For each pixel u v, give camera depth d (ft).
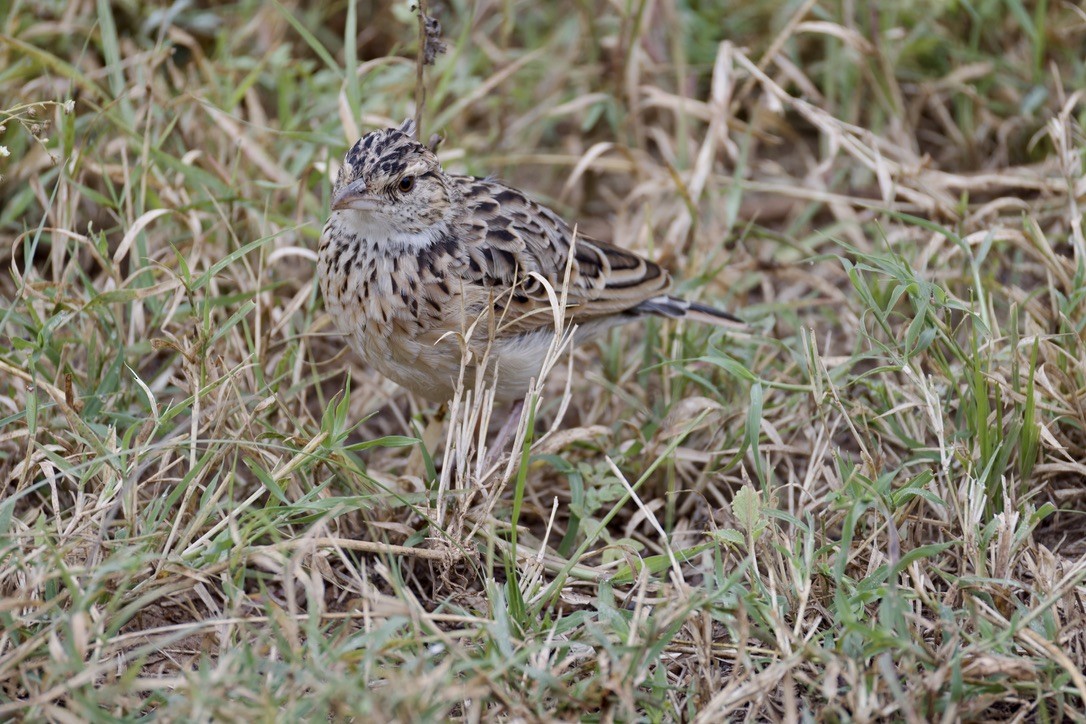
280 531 31.48
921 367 35.96
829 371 37.01
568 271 32.76
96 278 42.37
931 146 51.88
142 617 29.60
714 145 45.27
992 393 34.45
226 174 41.86
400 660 26.71
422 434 36.55
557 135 54.13
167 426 32.32
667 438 35.96
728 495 35.96
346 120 40.22
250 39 50.49
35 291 35.12
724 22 54.34
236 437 30.83
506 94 51.49
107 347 36.37
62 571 25.20
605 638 25.58
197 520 28.71
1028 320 37.50
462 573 32.14
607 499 33.81
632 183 51.49
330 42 53.26
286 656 25.41
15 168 42.70
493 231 34.55
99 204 42.06
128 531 28.99
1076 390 33.83
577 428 35.53
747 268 43.06
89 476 29.22
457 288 33.22
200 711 23.29
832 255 35.24
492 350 33.83
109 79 44.68
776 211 49.78
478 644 28.04
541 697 25.41
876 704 24.64
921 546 30.35
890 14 52.29
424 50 38.32
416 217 32.91
